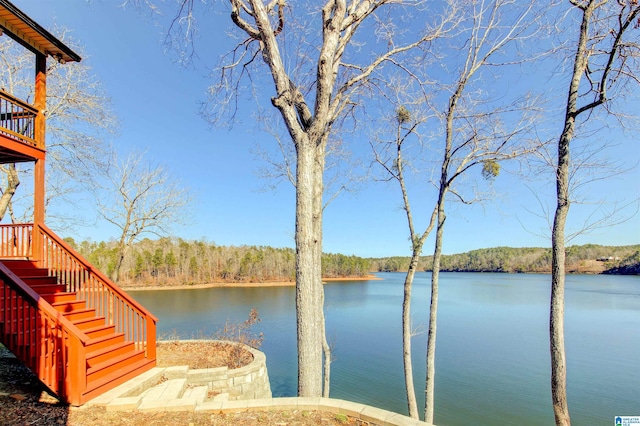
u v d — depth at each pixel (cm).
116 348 540
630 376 1372
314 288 486
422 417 1025
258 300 3438
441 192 757
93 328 552
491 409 1074
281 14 573
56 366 415
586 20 498
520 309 3234
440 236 749
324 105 487
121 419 380
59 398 412
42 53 668
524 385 1270
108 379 466
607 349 1775
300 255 477
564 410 469
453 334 2134
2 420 354
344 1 471
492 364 1519
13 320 438
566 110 509
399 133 873
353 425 364
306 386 458
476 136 707
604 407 1094
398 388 1242
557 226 498
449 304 3616
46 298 548
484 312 3045
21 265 594
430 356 716
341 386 1247
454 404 1113
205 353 826
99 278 621
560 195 500
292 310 2764
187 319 2222
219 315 2417
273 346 1719
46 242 634
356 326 2377
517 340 1972
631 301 3738
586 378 1349
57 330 422
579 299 3944
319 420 375
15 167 970
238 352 789
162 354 812
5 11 559
